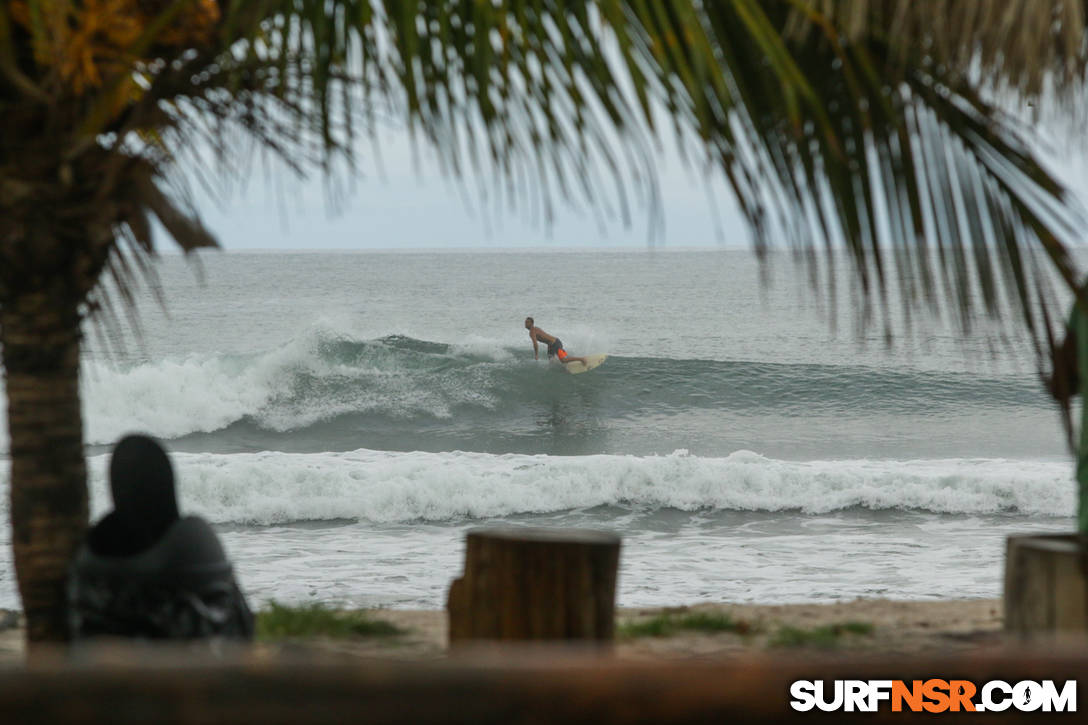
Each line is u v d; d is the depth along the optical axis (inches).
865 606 982.4
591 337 6845.5
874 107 404.8
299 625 828.0
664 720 100.8
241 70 445.4
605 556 476.1
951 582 1641.2
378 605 1418.6
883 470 2849.4
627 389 4768.7
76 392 542.9
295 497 2460.6
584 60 353.4
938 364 5565.9
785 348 6845.5
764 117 382.3
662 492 2623.0
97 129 457.4
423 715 97.3
